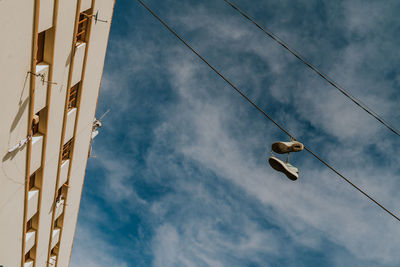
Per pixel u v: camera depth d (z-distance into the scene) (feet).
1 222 25.04
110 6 35.01
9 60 19.38
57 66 26.43
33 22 20.77
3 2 17.24
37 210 31.71
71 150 37.86
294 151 21.63
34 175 30.68
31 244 32.89
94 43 33.71
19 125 23.15
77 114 35.27
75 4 26.30
